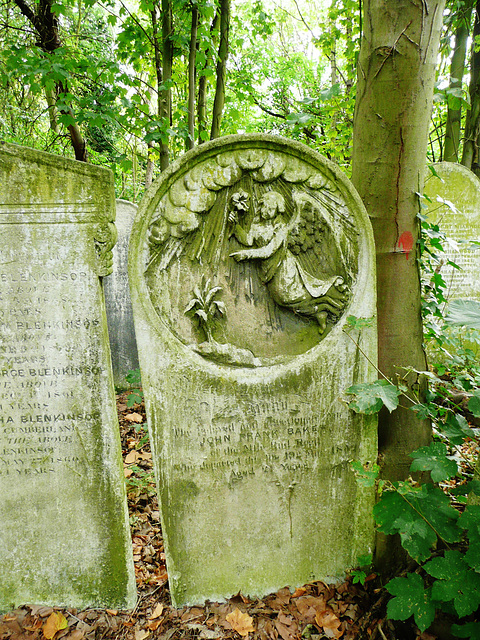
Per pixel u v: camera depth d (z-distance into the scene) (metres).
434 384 2.92
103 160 8.87
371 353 2.29
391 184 2.23
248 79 5.31
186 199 2.14
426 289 2.50
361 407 2.02
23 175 1.97
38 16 4.84
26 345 2.09
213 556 2.33
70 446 2.17
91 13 7.98
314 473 2.35
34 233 2.02
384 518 1.87
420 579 1.76
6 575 2.24
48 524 2.22
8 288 2.04
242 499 2.32
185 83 5.14
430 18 2.05
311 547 2.41
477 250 4.99
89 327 2.10
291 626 2.13
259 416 2.26
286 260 2.25
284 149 2.18
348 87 4.79
